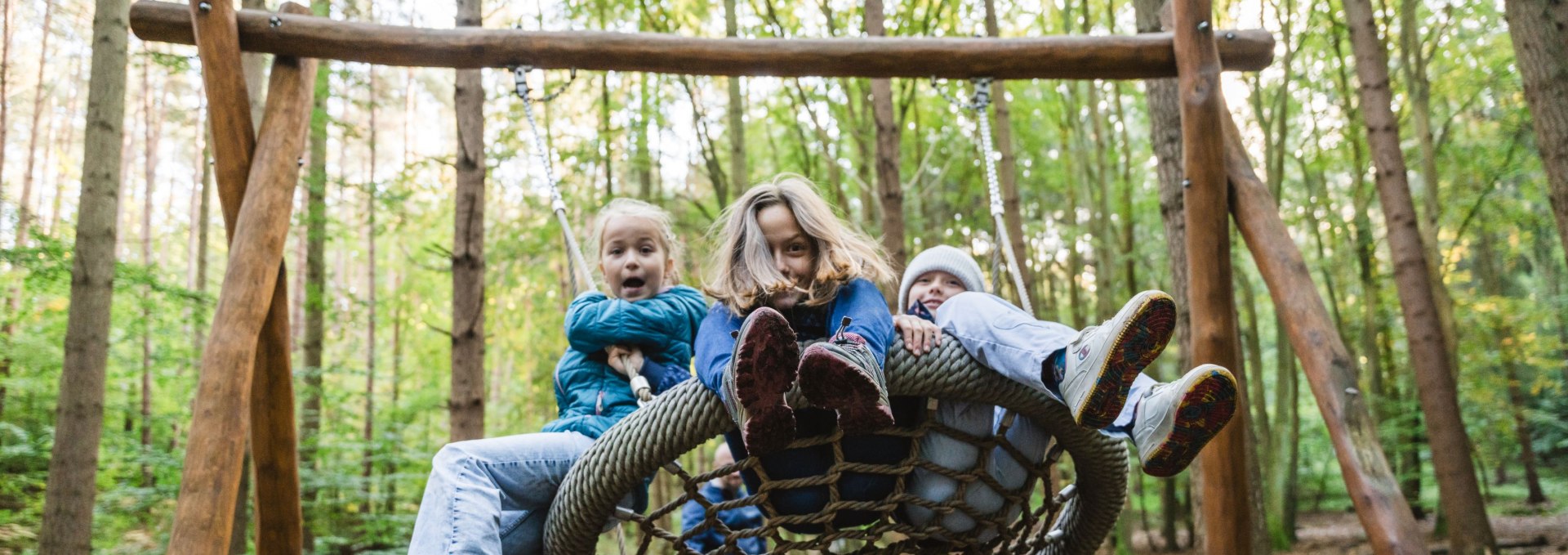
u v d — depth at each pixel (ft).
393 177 33.40
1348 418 9.09
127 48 24.54
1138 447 6.68
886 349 6.40
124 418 46.55
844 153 43.09
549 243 35.88
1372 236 47.03
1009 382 6.72
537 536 7.75
